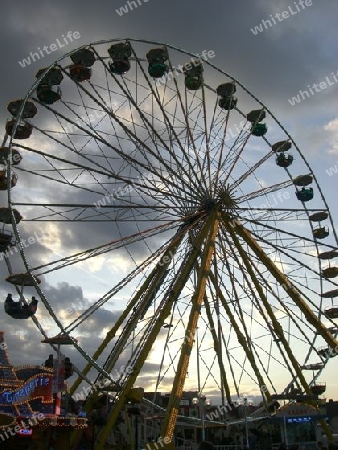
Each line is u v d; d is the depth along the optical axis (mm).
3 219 26109
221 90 33031
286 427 26000
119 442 31031
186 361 24219
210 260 27688
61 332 22688
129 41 29422
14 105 27734
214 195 30281
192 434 36781
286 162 35344
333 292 33812
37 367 21312
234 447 30375
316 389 30672
